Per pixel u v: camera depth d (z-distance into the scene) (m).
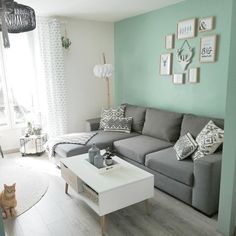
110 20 4.62
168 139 3.41
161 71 3.86
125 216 2.42
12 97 4.34
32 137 4.15
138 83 4.44
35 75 4.42
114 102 5.16
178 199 2.69
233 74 1.85
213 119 2.93
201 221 2.30
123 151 3.36
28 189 3.00
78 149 3.34
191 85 3.44
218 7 2.94
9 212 2.42
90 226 2.28
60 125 4.45
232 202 2.01
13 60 4.22
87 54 4.64
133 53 4.43
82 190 2.51
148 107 4.11
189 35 3.31
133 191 2.25
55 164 3.75
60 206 2.62
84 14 4.09
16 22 2.29
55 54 4.20
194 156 2.62
